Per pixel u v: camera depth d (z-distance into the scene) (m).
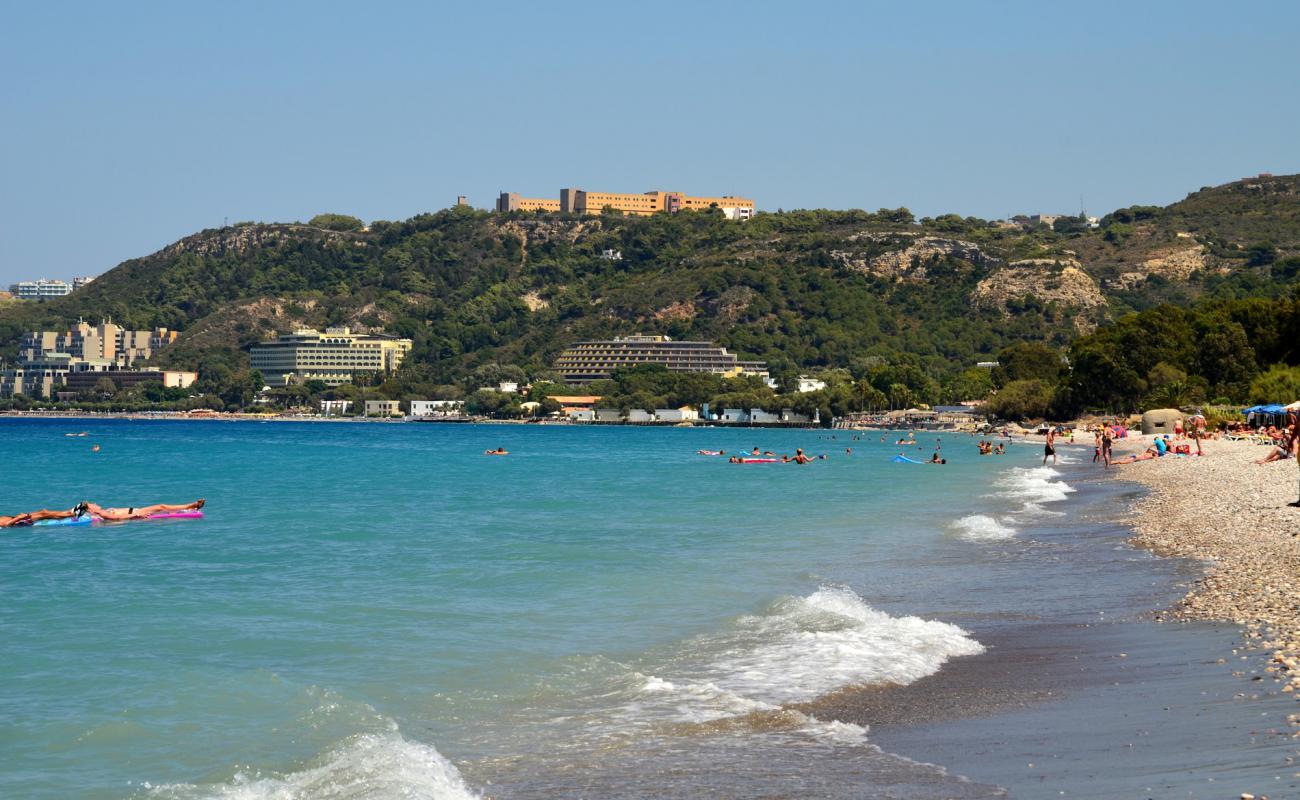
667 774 18.98
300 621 34.62
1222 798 16.19
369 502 85.88
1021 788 17.52
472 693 25.47
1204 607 31.53
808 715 22.58
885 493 89.50
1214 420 179.25
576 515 72.81
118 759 21.19
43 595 39.97
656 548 53.00
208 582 43.12
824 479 112.88
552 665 28.05
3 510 86.12
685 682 25.75
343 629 33.28
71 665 28.72
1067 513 65.31
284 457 178.50
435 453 198.50
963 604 34.94
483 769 19.80
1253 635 27.09
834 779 18.36
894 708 22.94
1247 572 37.06
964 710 22.53
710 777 18.73
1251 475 81.25
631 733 21.72
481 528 63.91
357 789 18.77
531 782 18.89
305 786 19.06
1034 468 121.50
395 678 27.06
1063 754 19.12
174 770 20.53
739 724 22.09
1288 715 20.09
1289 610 29.77
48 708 24.59
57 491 102.88
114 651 30.48
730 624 32.84
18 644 31.42
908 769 18.78
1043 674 25.17
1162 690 22.77
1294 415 95.25
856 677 25.45
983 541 52.12
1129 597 34.50
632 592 39.47
